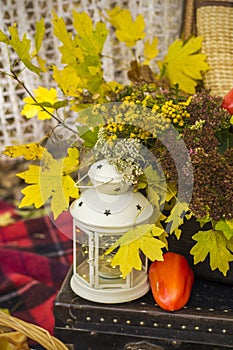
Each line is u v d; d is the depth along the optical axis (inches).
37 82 60.9
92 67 45.8
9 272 60.5
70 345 42.6
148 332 41.5
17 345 43.3
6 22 59.5
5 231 66.9
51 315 54.9
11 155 41.4
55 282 59.3
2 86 60.4
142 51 62.2
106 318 41.8
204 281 44.1
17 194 72.4
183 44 53.1
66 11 60.4
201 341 40.9
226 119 41.1
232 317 40.8
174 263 42.6
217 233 41.4
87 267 42.5
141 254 42.3
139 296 42.3
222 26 51.6
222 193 39.1
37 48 42.9
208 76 51.3
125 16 54.8
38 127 62.2
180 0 60.9
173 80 51.6
